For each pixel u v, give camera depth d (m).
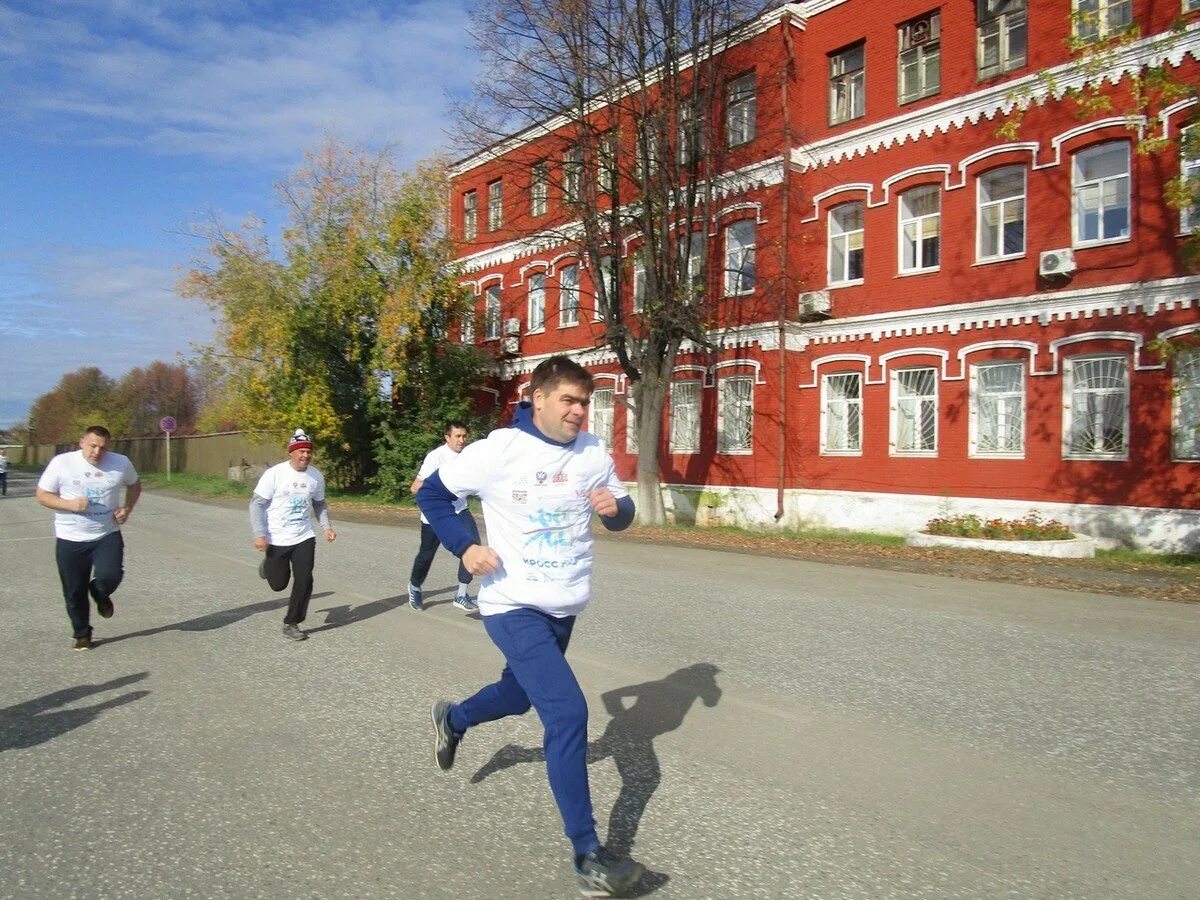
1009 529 16.97
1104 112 17.38
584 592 4.12
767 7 20.41
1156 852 4.00
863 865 3.88
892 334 20.66
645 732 5.68
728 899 3.60
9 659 7.62
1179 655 7.79
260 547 8.17
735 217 23.23
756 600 10.69
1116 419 17.44
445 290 29.56
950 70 19.84
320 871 3.84
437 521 4.09
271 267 29.00
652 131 20.72
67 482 7.82
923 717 5.95
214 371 30.72
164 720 5.91
